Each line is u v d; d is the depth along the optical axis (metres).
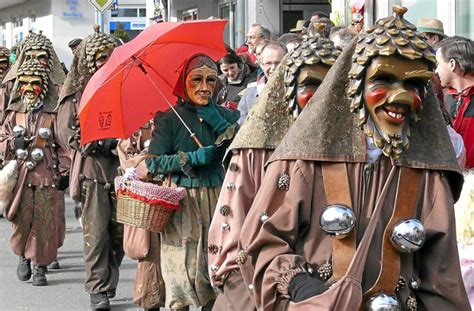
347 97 6.27
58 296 15.53
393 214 6.15
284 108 8.04
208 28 11.87
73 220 23.05
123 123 12.15
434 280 6.16
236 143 8.18
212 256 8.34
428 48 6.12
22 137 15.77
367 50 6.09
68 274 17.19
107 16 33.62
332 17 24.42
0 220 23.28
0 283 16.50
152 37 11.51
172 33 11.74
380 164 6.25
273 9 34.47
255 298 6.32
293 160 6.31
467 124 9.97
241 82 17.11
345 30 12.91
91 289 13.84
